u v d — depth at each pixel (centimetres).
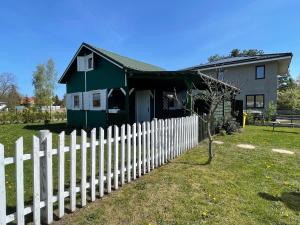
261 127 1662
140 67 1464
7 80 4556
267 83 2242
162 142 633
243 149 840
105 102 1445
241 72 2380
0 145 283
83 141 388
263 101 2264
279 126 1741
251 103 2333
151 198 419
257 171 582
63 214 356
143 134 548
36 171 319
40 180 333
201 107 1259
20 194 303
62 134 356
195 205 395
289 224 343
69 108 1770
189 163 643
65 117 2647
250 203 406
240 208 387
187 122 801
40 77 4656
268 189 470
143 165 546
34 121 2273
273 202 412
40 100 4656
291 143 988
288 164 656
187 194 437
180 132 745
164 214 364
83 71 1614
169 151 670
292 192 459
